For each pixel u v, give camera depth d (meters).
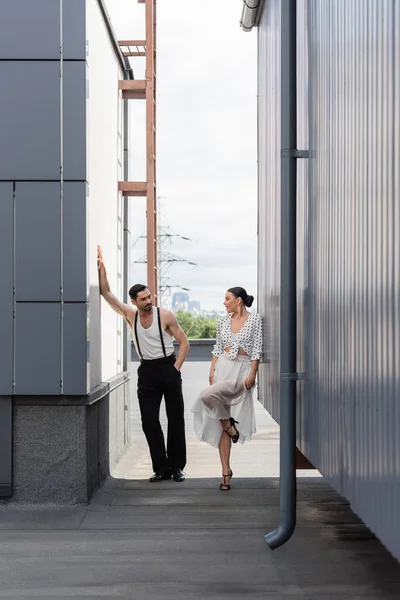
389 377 2.85
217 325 6.49
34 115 5.60
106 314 7.13
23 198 5.60
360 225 3.29
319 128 4.36
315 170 4.50
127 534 4.94
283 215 4.92
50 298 5.58
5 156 5.60
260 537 4.86
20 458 5.62
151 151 8.86
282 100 4.94
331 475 3.98
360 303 3.31
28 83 5.61
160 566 4.28
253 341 6.36
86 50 5.64
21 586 3.96
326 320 4.12
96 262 6.34
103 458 6.55
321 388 4.29
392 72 2.79
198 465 8.42
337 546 4.66
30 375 5.55
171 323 6.71
